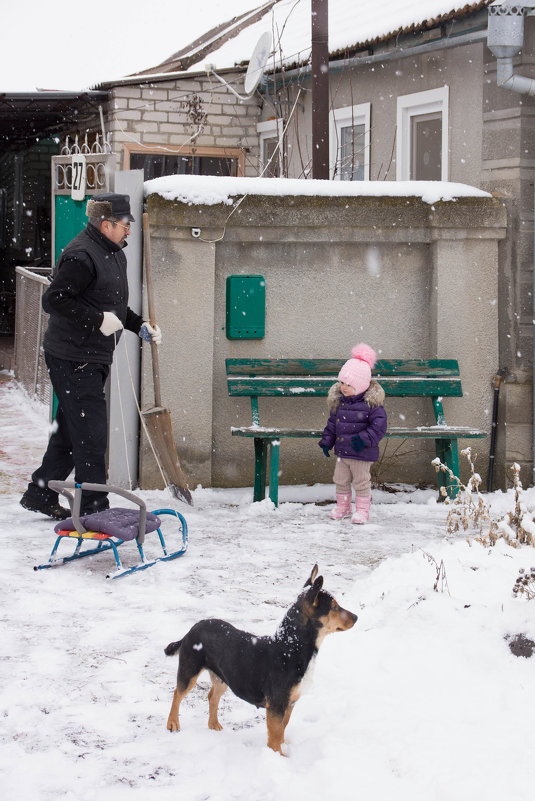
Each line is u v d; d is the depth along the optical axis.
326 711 3.66
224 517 7.11
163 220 7.70
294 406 8.20
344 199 7.99
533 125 8.14
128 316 6.88
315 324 8.20
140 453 7.89
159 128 13.46
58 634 4.52
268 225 7.89
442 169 9.59
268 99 12.80
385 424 6.99
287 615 3.27
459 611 4.28
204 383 7.95
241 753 3.34
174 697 3.52
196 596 5.10
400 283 8.30
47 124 16.56
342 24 11.70
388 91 10.69
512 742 3.29
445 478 7.97
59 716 3.66
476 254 8.20
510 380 8.17
